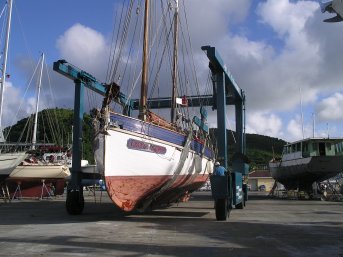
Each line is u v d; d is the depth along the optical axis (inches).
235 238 390.3
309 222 528.7
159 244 355.9
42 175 1136.2
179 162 605.9
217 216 549.0
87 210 722.8
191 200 1045.8
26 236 404.2
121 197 530.6
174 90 803.4
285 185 1350.9
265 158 3447.3
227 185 553.6
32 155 1155.3
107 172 497.4
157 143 560.1
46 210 732.0
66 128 2640.3
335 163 1081.4
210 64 662.5
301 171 1157.1
